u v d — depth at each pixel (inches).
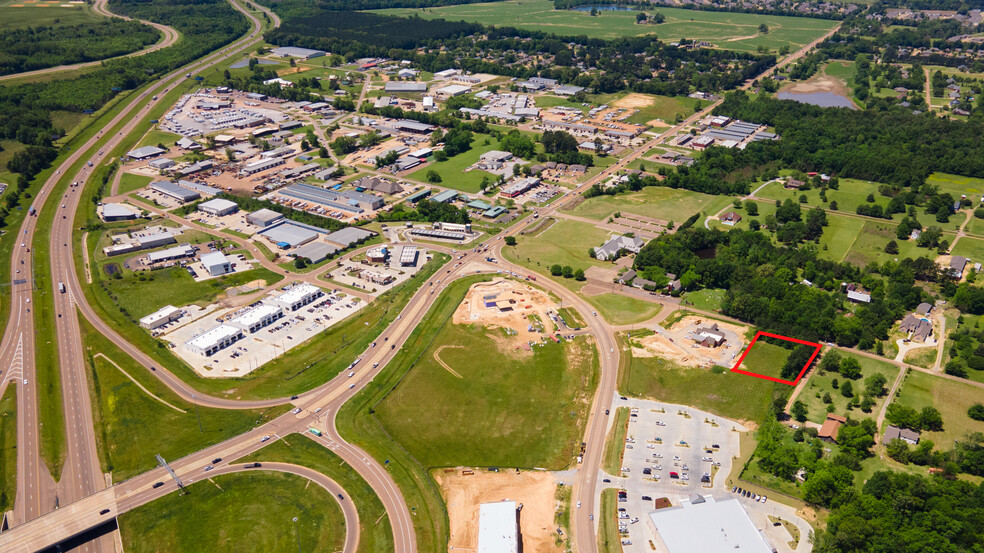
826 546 6899.6
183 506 7495.1
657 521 7086.6
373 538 7140.8
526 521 7352.4
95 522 7258.9
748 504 7504.9
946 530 6761.8
